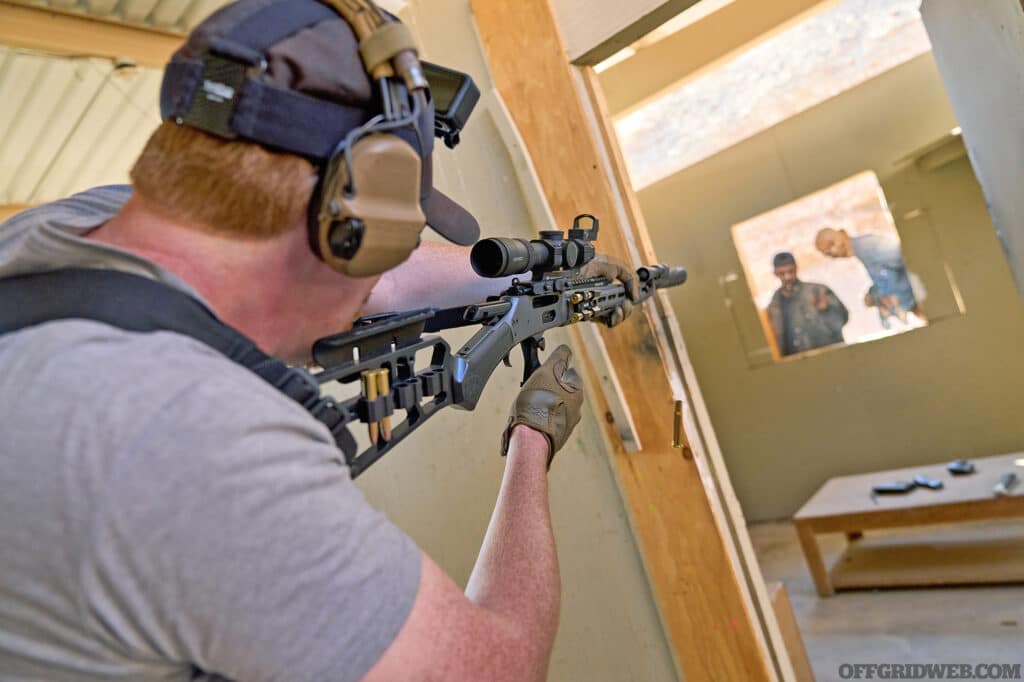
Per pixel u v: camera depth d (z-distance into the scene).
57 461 0.35
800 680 1.54
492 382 1.39
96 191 0.65
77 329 0.40
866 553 2.99
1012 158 1.12
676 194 4.15
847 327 3.69
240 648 0.37
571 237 0.92
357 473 0.51
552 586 0.51
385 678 0.38
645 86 3.38
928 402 3.48
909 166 3.41
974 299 3.32
